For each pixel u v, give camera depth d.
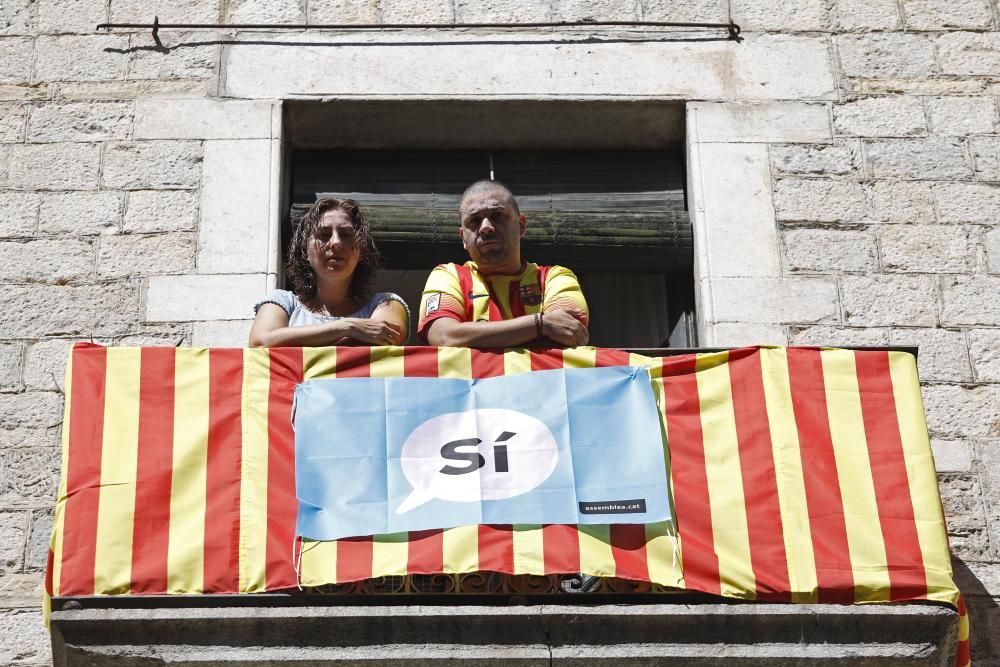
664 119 7.61
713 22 7.75
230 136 7.37
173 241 7.11
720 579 5.67
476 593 5.64
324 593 5.58
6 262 7.02
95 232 7.11
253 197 7.23
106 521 5.66
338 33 7.66
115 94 7.46
